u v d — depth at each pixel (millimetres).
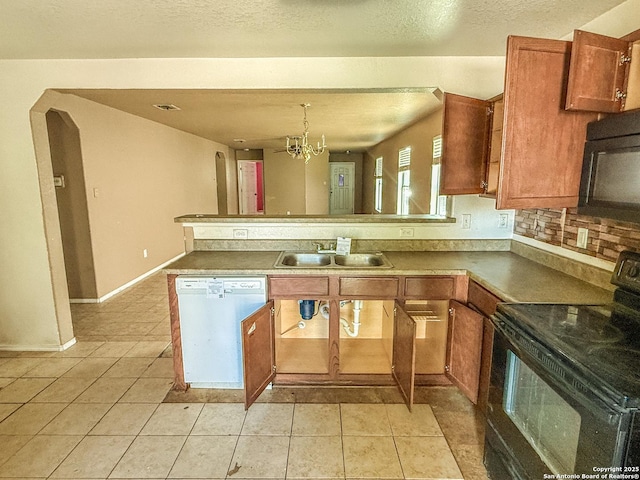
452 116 2285
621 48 1546
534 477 1349
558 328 1359
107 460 1869
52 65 2547
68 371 2713
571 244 2199
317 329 2982
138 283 5000
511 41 1578
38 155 2736
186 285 2334
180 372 2463
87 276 4156
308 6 1747
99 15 1841
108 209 4387
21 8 1759
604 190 1604
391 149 7152
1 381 2578
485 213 2850
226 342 2408
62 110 3588
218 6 1743
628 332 1326
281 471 1804
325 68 2494
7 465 1836
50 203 2869
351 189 11531
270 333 2393
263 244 2871
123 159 4691
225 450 1941
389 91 2613
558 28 2037
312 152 7141
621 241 1818
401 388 2326
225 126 5906
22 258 2865
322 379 2523
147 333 3383
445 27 2014
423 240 2881
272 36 2111
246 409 2174
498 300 1915
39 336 2990
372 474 1788
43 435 2049
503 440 1569
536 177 1712
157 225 5629
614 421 985
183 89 2539
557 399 1222
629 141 1451
